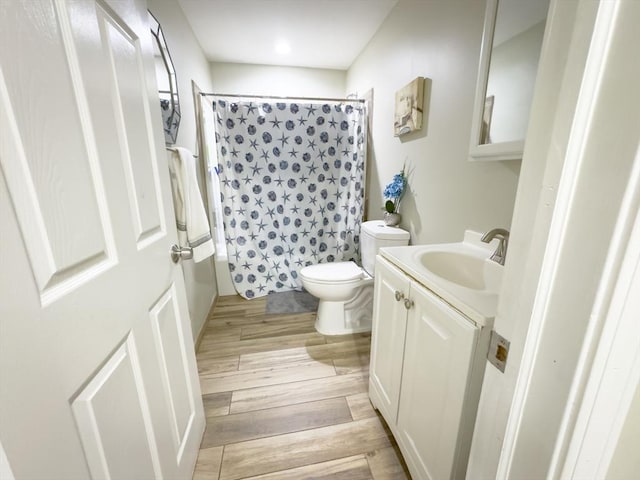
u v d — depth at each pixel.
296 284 2.57
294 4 1.76
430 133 1.47
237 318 2.15
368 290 1.94
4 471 0.34
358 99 2.33
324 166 2.35
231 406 1.36
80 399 0.48
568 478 0.34
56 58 0.45
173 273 0.95
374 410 1.34
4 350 0.34
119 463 0.58
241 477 1.05
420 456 0.94
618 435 0.35
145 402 0.70
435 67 1.40
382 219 2.11
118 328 0.60
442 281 0.86
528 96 0.87
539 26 0.83
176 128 1.53
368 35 2.17
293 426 1.26
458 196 1.29
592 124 0.27
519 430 0.38
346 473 1.07
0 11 0.35
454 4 1.23
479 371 0.69
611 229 0.26
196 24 1.98
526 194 0.36
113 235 0.59
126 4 0.69
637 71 0.24
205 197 2.22
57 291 0.43
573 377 0.31
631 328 0.29
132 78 0.71
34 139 0.40
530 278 0.35
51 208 0.43
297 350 1.78
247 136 2.18
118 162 0.63
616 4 0.24
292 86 2.88
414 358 0.94
